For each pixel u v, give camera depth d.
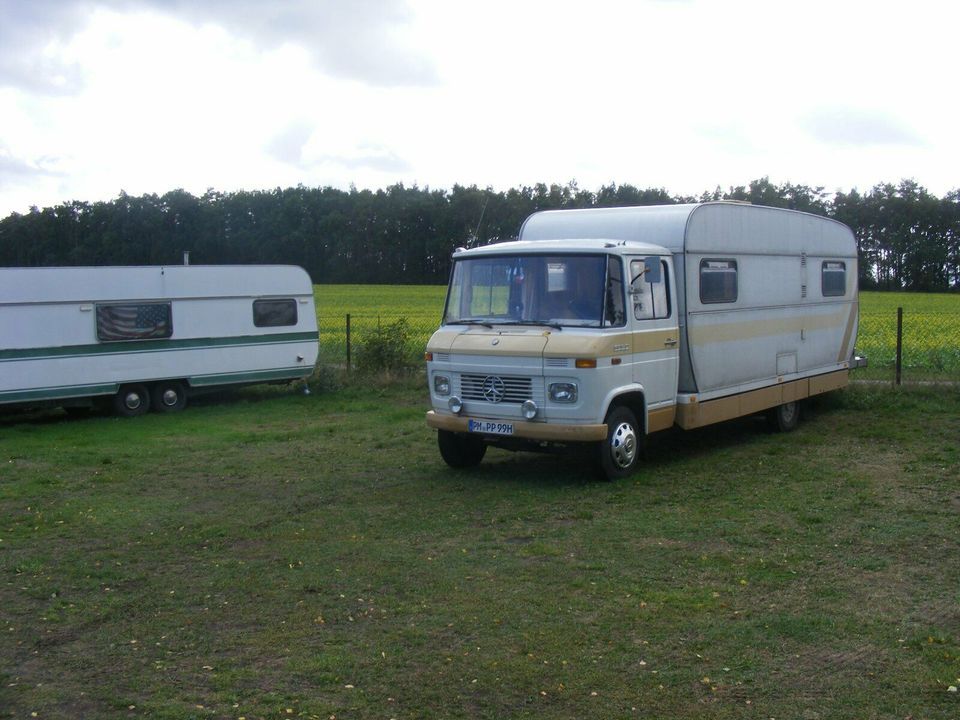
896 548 7.64
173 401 16.80
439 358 10.57
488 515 8.91
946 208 69.25
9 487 10.46
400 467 11.34
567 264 10.07
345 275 81.25
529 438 9.95
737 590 6.63
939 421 13.70
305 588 6.83
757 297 12.37
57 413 16.73
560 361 9.67
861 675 5.20
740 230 11.97
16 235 75.38
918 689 5.01
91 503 9.69
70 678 5.33
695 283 11.07
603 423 9.80
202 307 17.02
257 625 6.12
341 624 6.11
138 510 9.36
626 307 10.05
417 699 4.98
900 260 69.81
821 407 15.23
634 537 8.06
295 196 83.81
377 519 8.84
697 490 9.81
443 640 5.79
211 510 9.34
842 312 14.95
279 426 14.80
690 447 12.32
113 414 16.22
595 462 10.14
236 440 13.45
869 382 16.52
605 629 5.93
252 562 7.54
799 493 9.59
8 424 15.43
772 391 12.79
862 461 11.22
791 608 6.26
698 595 6.52
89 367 15.65
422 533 8.31
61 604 6.61
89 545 8.16
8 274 14.82
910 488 9.76
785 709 4.81
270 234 81.75
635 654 5.52
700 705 4.87
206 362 17.09
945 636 5.73
